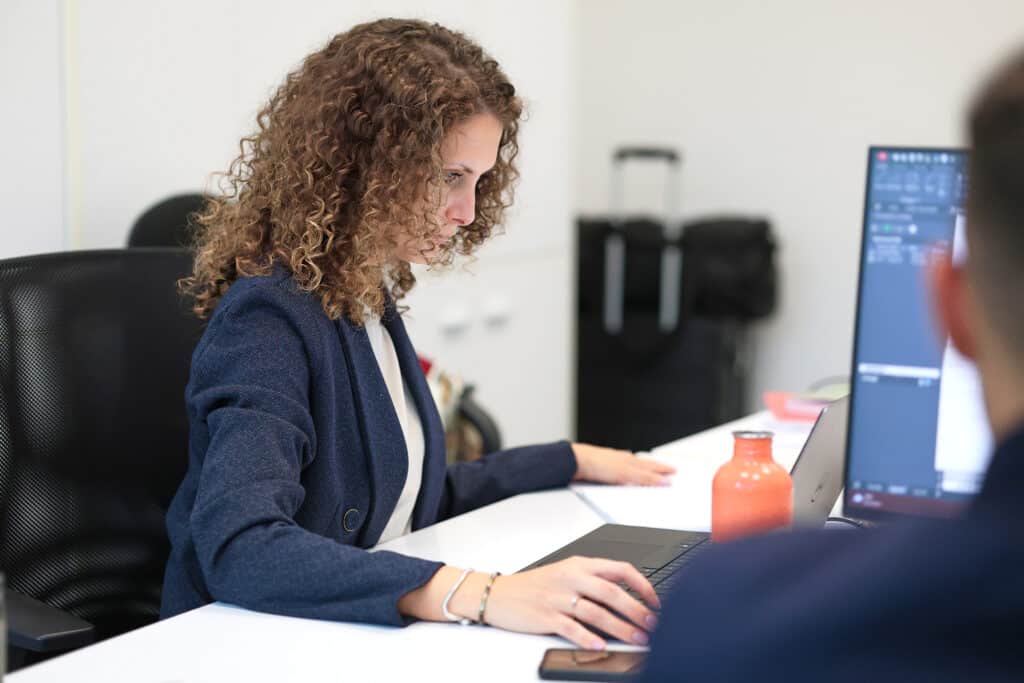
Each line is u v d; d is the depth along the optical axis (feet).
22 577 4.66
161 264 5.27
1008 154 1.61
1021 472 1.61
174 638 3.69
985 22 12.58
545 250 11.57
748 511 4.13
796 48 13.55
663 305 13.48
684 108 14.25
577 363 14.01
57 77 7.02
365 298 4.75
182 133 7.79
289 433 4.22
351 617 3.78
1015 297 1.62
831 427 4.66
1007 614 1.53
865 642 1.59
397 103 4.54
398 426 4.81
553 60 11.45
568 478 5.57
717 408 13.39
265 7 8.30
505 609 3.72
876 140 13.24
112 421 4.98
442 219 4.80
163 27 7.60
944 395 4.17
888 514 4.25
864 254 4.22
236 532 3.94
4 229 6.85
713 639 1.69
